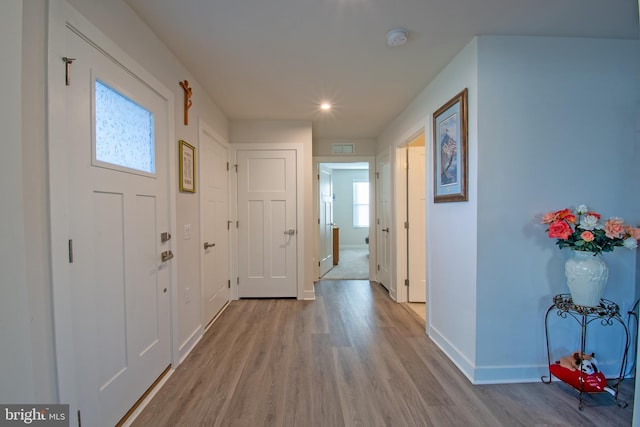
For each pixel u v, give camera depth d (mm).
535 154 1786
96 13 1255
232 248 3467
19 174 889
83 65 1181
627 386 1749
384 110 3113
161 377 1797
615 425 1441
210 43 1851
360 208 8281
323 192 4887
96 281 1250
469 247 1865
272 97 2734
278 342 2350
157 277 1759
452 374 1891
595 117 1807
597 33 1753
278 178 3486
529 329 1818
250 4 1486
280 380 1812
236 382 1788
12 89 872
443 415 1504
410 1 1469
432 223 2412
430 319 2449
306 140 3467
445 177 2143
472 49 1808
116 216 1388
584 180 1803
